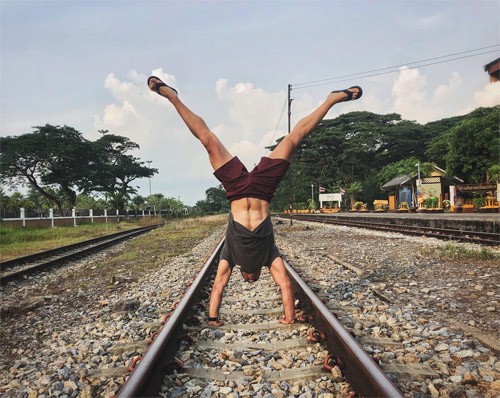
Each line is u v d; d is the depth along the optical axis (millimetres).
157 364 2834
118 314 5105
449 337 3934
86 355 3773
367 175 80062
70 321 5324
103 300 6227
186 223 34438
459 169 42625
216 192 163125
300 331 3840
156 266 9820
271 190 3225
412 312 4859
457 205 31203
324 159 84188
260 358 3299
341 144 81438
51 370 3471
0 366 3857
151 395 2594
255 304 5156
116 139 87062
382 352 3512
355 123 86250
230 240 3336
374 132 78438
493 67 12023
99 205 76062
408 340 3828
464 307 5039
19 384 3318
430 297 5594
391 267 7906
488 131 38875
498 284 6043
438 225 17609
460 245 10766
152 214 73312
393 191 52125
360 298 5559
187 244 15578
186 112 3137
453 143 42125
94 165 72375
